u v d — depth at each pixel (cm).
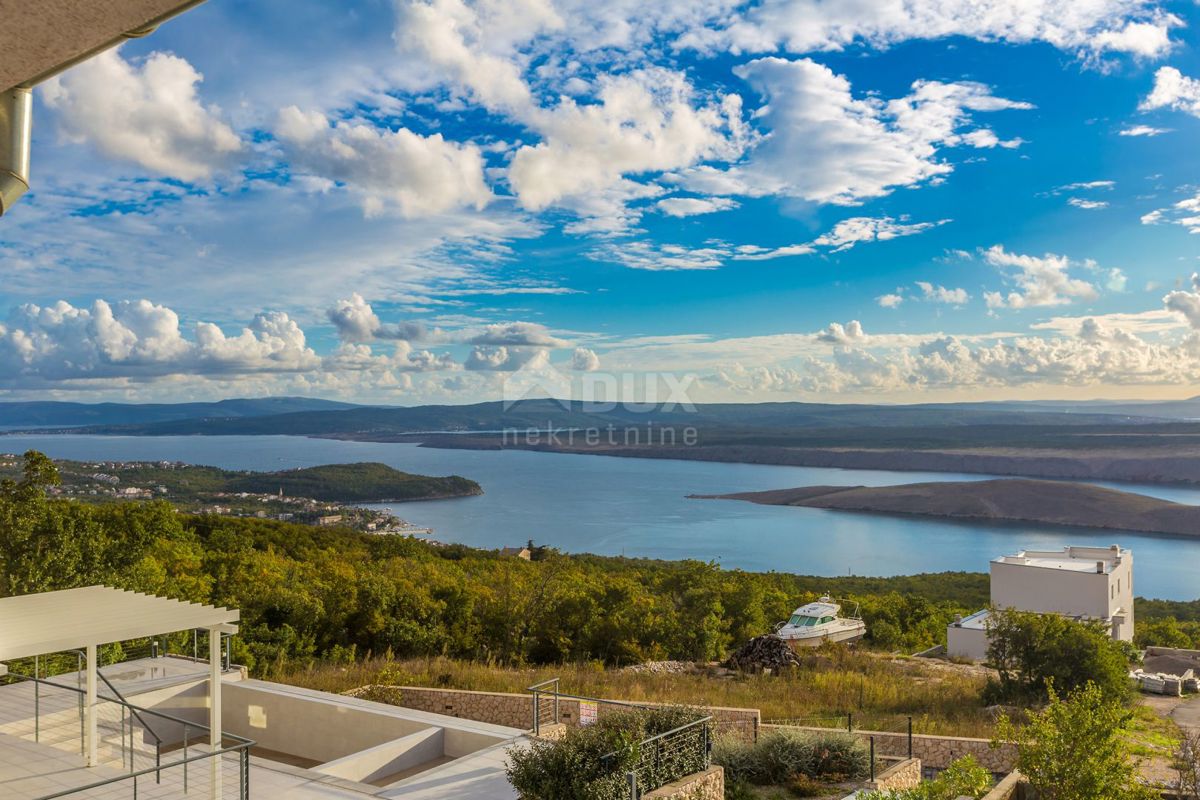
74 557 2269
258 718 1422
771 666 2386
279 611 2525
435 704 1664
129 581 2433
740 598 3466
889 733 1512
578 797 891
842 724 1652
